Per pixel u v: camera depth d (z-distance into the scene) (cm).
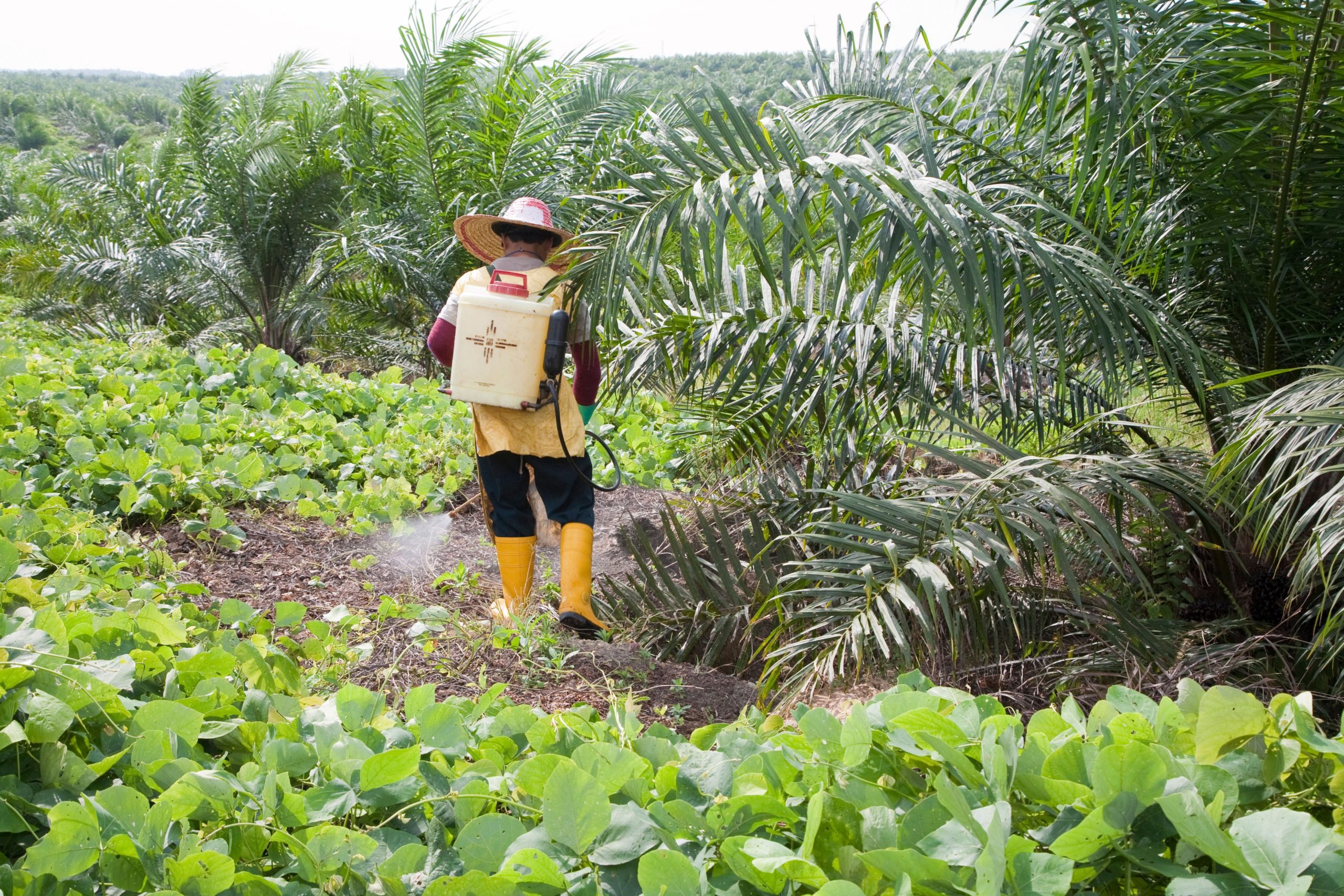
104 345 848
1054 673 304
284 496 462
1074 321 363
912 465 418
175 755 185
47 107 6041
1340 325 346
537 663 330
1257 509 291
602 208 329
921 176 290
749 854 144
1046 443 389
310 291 1170
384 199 1168
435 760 195
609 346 395
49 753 176
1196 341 366
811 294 347
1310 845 125
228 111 1262
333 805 175
